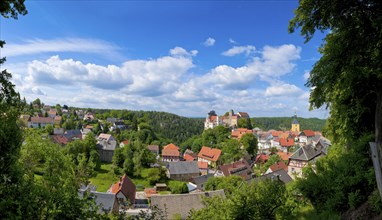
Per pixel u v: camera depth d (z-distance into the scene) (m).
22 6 8.45
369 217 10.63
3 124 10.04
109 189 60.69
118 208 42.06
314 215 13.76
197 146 124.62
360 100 13.12
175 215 34.16
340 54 10.68
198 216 18.33
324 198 13.60
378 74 9.98
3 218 8.47
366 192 12.27
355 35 10.01
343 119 15.49
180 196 36.47
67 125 143.25
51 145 18.16
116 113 195.50
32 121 137.00
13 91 9.41
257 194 15.06
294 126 167.62
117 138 128.88
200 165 89.75
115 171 77.44
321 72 11.76
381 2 9.10
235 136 125.62
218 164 98.44
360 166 12.65
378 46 9.77
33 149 17.06
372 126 14.47
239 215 14.72
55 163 17.08
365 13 9.45
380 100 10.80
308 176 15.02
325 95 13.61
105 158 92.94
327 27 10.38
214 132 128.12
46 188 10.30
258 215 14.61
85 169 21.62
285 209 14.61
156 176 72.75
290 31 10.70
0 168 9.84
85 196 11.13
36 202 9.62
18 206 9.04
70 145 78.50
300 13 10.23
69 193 10.54
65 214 10.00
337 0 9.40
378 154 10.33
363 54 10.19
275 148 114.94
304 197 15.30
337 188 12.77
